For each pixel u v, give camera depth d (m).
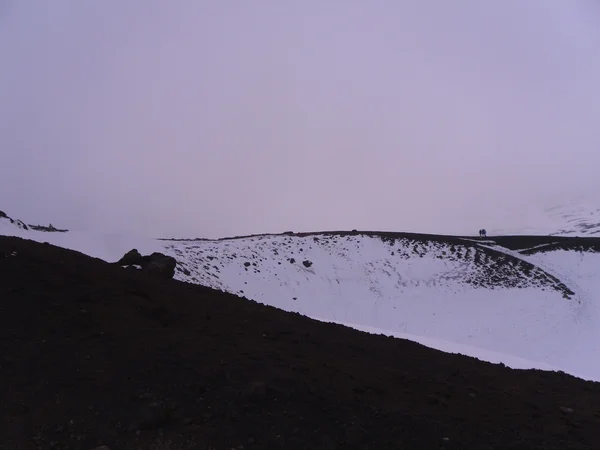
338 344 13.28
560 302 39.97
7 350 9.00
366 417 8.95
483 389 11.56
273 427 8.12
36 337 9.74
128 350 9.85
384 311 40.72
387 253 52.34
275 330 13.30
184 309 13.28
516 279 45.09
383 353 13.47
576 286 43.47
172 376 9.12
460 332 35.66
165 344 10.48
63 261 14.41
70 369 8.73
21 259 13.58
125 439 7.16
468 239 58.62
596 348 31.00
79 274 13.54
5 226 30.09
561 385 13.48
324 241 54.59
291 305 39.75
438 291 44.28
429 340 21.98
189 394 8.62
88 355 9.33
